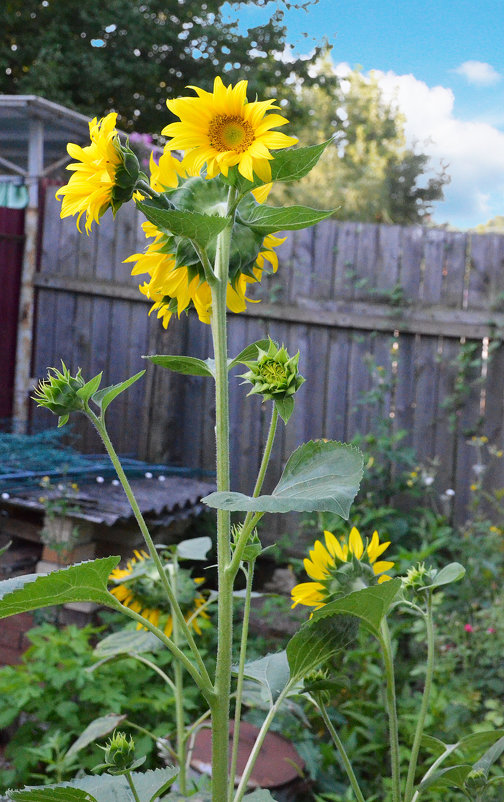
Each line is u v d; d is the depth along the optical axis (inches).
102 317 250.2
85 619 156.8
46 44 492.7
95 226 251.3
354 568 43.6
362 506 203.9
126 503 172.1
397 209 817.5
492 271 214.1
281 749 106.7
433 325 216.8
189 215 36.1
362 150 850.8
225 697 37.0
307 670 41.6
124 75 506.0
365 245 223.5
